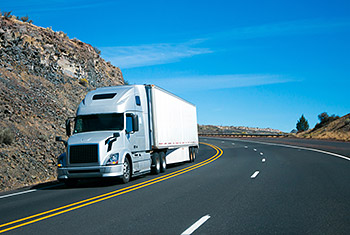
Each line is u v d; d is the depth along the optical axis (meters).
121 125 14.72
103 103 15.23
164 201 9.37
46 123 23.78
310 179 12.88
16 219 7.76
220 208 8.23
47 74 31.77
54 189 13.48
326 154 24.81
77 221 7.26
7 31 29.97
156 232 6.20
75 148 13.47
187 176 15.60
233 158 26.05
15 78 26.61
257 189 11.00
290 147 36.22
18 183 15.43
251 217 7.21
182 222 6.93
